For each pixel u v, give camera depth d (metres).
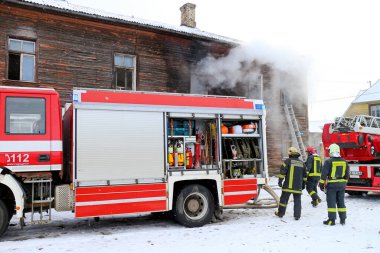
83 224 7.42
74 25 12.92
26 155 5.91
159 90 14.46
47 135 6.09
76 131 6.23
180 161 7.11
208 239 5.93
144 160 6.68
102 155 6.36
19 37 11.96
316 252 5.11
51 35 12.48
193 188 7.03
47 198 6.12
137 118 6.73
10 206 6.13
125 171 6.50
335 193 6.98
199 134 7.51
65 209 6.11
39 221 6.01
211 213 7.11
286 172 7.68
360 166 10.36
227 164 7.56
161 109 6.95
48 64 12.34
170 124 7.12
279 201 7.87
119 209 6.38
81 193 6.14
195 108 7.25
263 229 6.64
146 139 6.75
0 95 5.93
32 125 6.04
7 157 5.80
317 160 9.25
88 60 13.08
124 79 13.96
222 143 7.61
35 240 5.94
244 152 7.75
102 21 13.27
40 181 6.00
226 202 7.31
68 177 6.53
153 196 6.67
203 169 7.17
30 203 6.06
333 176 6.95
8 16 11.83
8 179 5.76
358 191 11.17
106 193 6.31
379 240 5.73
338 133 10.61
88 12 12.92
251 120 7.90
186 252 5.17
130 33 14.01
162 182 6.78
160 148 6.86
